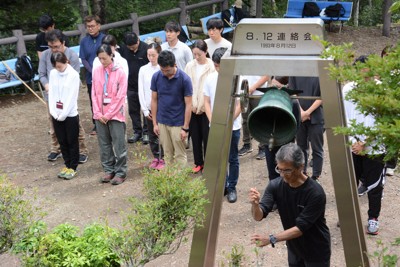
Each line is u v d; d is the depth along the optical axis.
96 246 3.93
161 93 5.96
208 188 3.61
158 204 3.43
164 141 6.13
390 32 15.80
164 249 3.46
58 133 6.52
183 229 3.50
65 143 6.57
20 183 6.53
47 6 11.41
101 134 6.35
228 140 3.73
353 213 3.46
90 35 7.86
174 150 6.15
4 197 3.88
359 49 14.37
